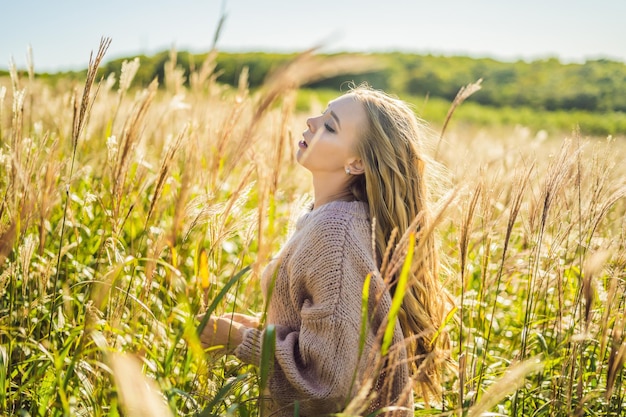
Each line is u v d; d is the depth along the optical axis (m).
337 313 2.02
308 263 2.12
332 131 2.32
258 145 3.29
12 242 1.82
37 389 2.13
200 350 1.68
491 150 5.66
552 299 3.27
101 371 2.11
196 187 3.26
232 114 3.02
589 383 2.64
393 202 2.30
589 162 2.76
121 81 3.13
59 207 3.40
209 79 4.54
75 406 2.07
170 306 2.65
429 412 2.37
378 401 2.08
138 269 2.83
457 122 15.98
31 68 3.49
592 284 1.99
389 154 2.29
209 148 3.56
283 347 2.03
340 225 2.14
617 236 2.46
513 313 3.46
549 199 2.40
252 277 2.48
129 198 3.02
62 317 2.41
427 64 53.19
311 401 2.03
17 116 2.24
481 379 2.48
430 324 2.30
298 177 4.21
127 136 2.54
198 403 2.11
